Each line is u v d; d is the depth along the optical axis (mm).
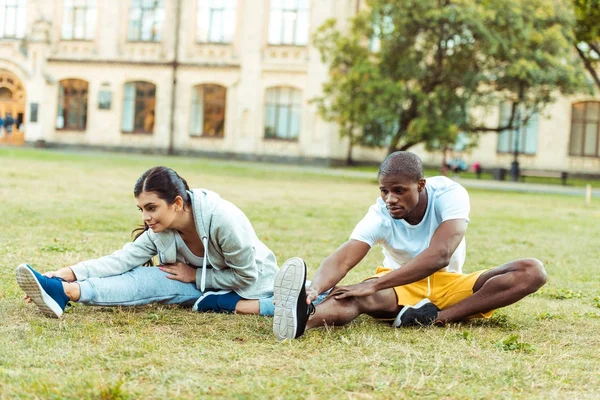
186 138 36531
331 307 4266
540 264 4488
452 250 4289
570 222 13398
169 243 4582
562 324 4762
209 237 4465
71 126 37812
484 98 26594
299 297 3936
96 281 4395
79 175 18375
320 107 25719
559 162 34531
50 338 3801
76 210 10555
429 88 24891
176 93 36500
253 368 3406
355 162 35812
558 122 34469
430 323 4469
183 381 3160
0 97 38312
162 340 3859
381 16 24562
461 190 4449
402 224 4473
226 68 35781
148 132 36969
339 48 24812
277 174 25219
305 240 8766
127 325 4188
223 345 3822
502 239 10016
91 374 3189
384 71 24625
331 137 34469
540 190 25188
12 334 3859
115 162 26328
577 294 5957
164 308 4660
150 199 4328
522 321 4793
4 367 3271
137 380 3170
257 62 35344
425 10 23625
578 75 25109
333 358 3645
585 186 29594
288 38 35000
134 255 4578
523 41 24000
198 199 4438
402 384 3244
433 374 3426
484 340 4195
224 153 36000
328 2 34156
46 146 37750
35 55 37719
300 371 3393
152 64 36594
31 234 7840
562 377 3479
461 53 24109
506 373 3506
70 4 37469
